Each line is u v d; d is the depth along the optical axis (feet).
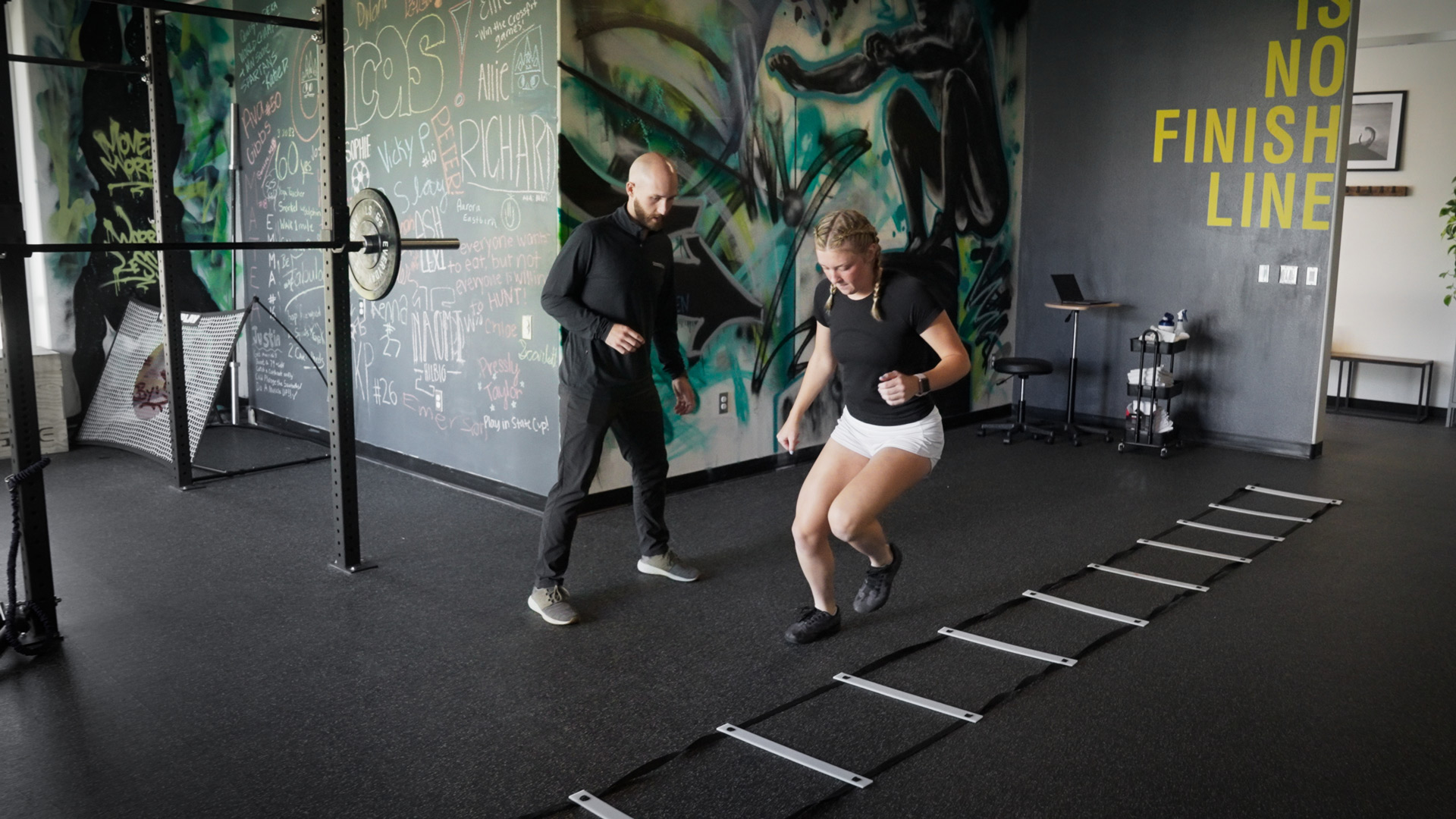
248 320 22.40
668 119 15.34
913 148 19.71
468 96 15.42
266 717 8.79
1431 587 12.09
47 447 19.02
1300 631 10.73
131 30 20.42
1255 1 18.89
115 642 10.43
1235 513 15.33
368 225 11.66
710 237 16.21
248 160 21.52
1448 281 23.17
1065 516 15.10
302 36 18.97
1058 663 9.87
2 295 9.81
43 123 19.47
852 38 18.13
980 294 21.84
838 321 9.39
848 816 7.27
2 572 12.57
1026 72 22.18
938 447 9.56
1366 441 20.93
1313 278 18.81
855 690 9.32
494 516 15.10
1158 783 7.68
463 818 7.26
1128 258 21.17
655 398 11.50
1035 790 7.59
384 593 11.90
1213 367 20.27
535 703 9.08
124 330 20.08
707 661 9.97
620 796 7.54
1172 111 20.17
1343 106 18.13
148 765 7.97
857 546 9.88
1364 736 8.41
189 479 16.75
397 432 18.21
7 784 7.66
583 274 10.63
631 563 12.90
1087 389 22.16
